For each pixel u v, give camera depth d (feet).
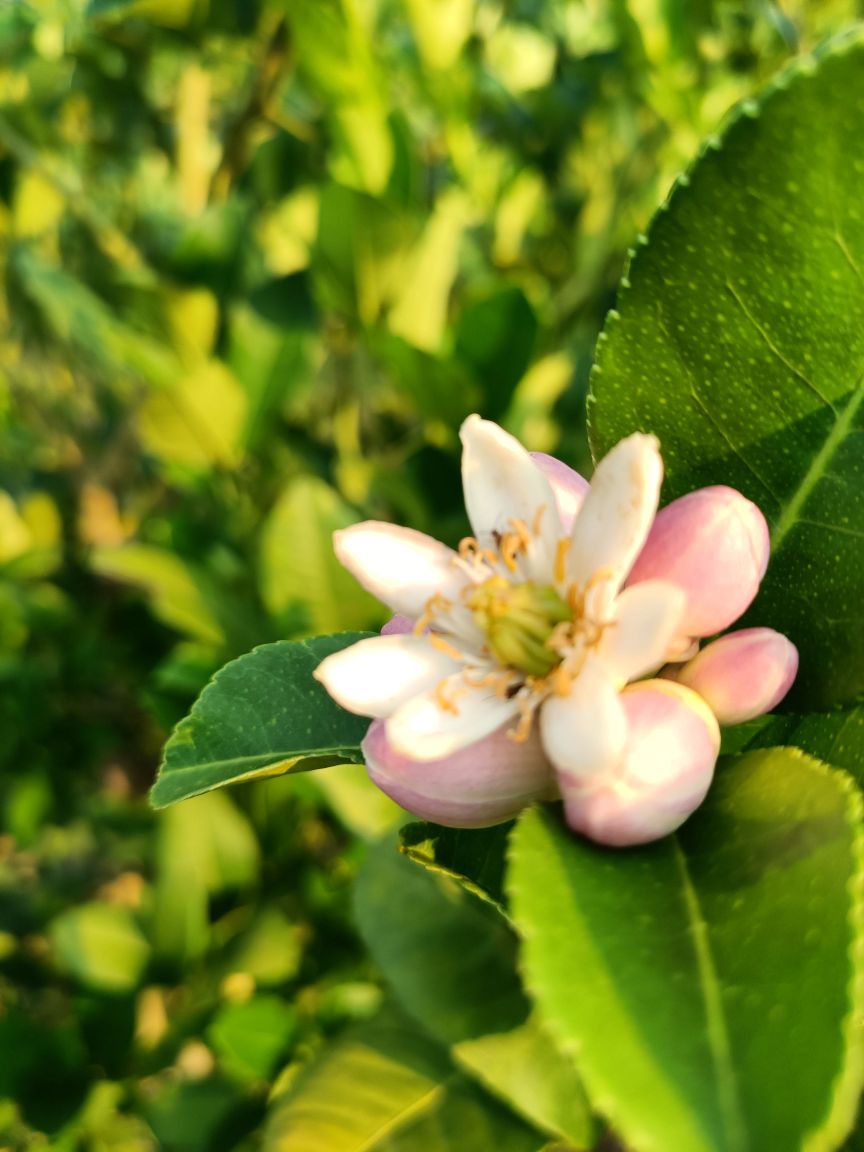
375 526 0.39
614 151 1.19
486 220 1.22
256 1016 0.93
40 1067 0.90
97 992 0.91
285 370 0.95
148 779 1.43
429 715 0.34
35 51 1.18
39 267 0.92
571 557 0.35
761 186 0.33
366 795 0.79
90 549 1.31
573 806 0.32
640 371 0.38
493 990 0.61
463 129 0.95
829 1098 0.24
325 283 0.87
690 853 0.32
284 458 1.04
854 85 0.31
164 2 0.85
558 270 1.30
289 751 0.41
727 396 0.37
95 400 1.42
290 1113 0.64
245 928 0.94
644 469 0.33
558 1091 0.55
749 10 1.05
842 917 0.27
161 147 1.23
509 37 1.31
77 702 1.26
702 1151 0.24
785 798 0.31
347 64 0.81
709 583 0.34
